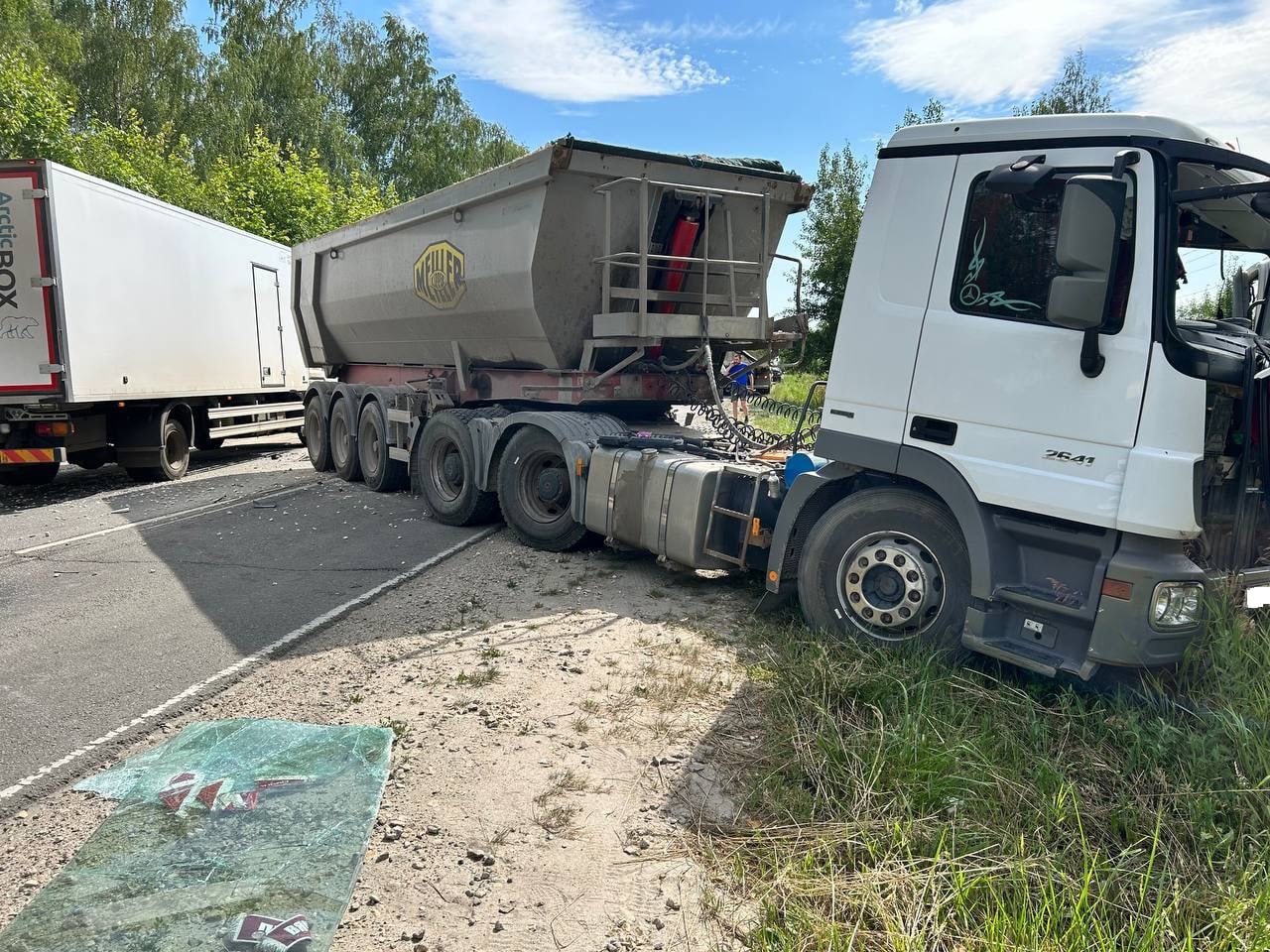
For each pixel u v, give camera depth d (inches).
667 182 261.7
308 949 92.8
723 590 224.2
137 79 1190.9
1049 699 147.2
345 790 126.2
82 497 398.9
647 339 258.2
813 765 128.6
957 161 154.3
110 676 176.2
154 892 102.9
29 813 124.5
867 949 93.9
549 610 210.2
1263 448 152.7
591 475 246.2
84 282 373.7
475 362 334.6
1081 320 131.4
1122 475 133.6
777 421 367.2
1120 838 112.6
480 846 113.2
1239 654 133.4
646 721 148.5
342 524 321.7
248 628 204.8
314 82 1408.7
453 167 1635.1
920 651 157.6
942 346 154.6
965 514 150.8
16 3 970.1
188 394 456.4
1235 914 92.0
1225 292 184.5
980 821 113.3
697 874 108.0
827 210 1024.9
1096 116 138.9
